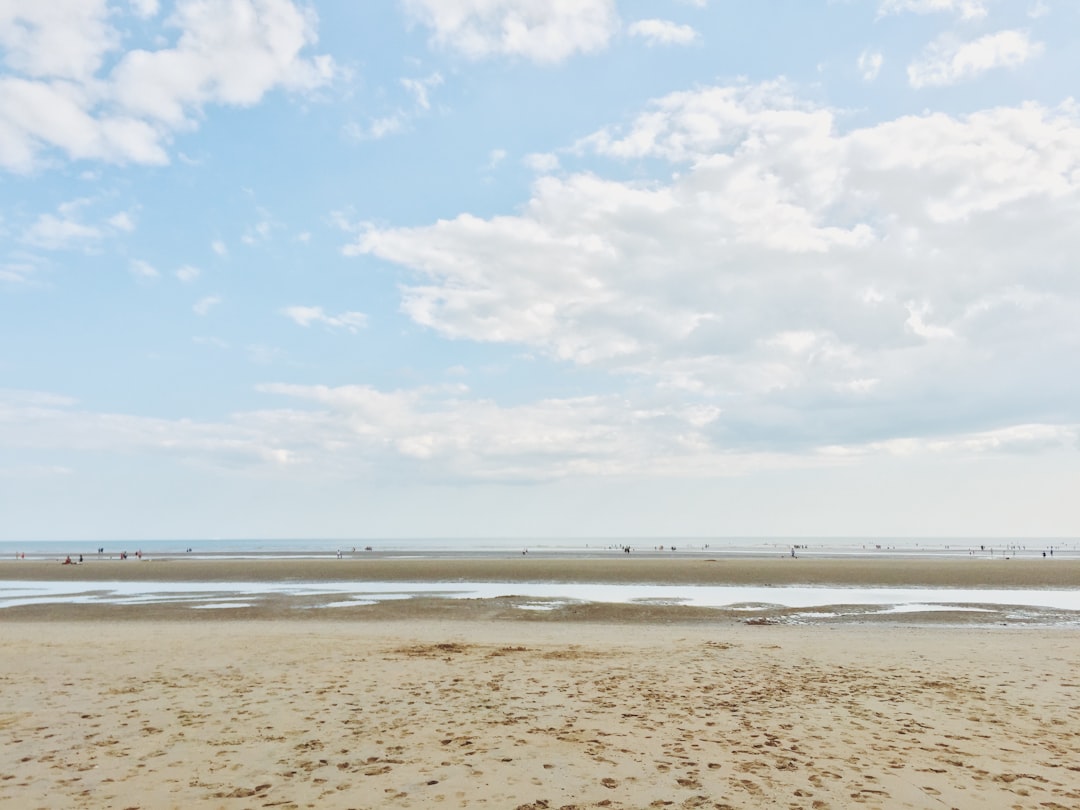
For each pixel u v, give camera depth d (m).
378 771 6.68
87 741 7.70
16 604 26.42
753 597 27.75
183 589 32.53
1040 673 11.93
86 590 32.53
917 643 15.76
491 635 17.28
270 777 6.52
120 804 5.84
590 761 7.00
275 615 22.64
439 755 7.18
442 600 26.67
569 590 30.77
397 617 22.03
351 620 21.25
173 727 8.27
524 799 5.97
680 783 6.38
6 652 14.05
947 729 8.30
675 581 34.97
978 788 6.32
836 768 6.84
